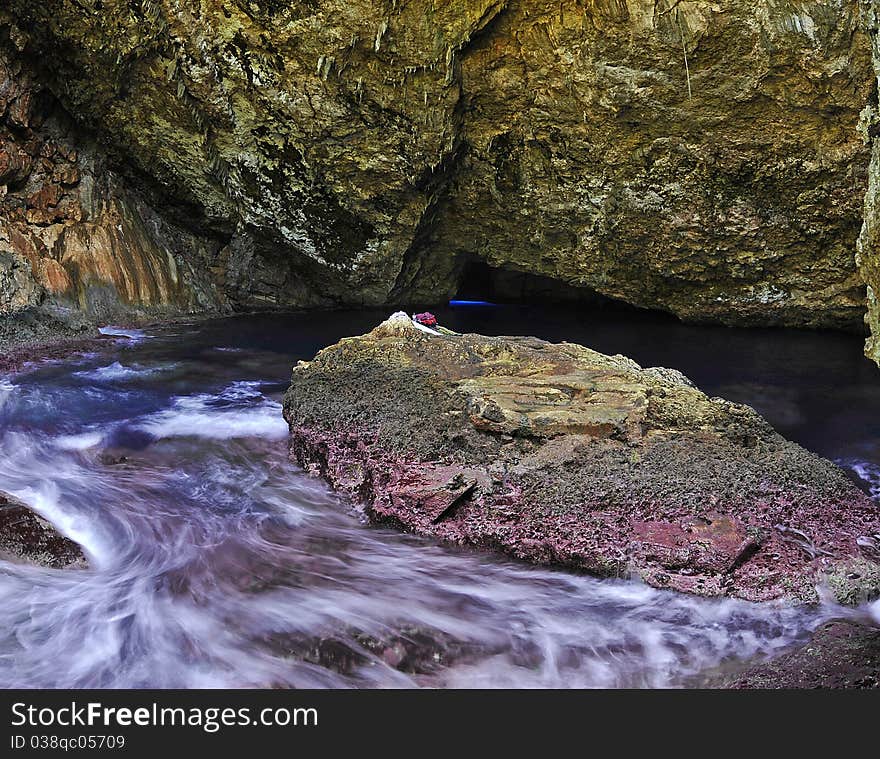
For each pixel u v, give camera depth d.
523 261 11.98
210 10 9.45
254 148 10.85
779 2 7.95
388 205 11.19
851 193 9.12
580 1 8.78
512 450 5.53
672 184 9.92
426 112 10.08
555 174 10.51
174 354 9.55
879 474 5.97
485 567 4.71
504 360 7.19
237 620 4.10
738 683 3.54
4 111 10.39
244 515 5.37
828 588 4.27
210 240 12.56
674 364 9.16
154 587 4.41
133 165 11.66
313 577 4.56
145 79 10.45
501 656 3.85
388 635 3.99
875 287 4.48
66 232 10.78
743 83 8.71
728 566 4.40
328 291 12.73
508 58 9.64
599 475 5.15
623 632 4.06
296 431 6.37
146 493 5.69
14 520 4.92
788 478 5.25
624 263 11.08
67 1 9.80
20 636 3.92
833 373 8.73
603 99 9.39
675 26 8.45
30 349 9.25
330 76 9.77
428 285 12.95
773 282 10.41
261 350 9.90
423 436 5.79
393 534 5.12
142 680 3.61
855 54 8.02
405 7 9.09
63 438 6.71
